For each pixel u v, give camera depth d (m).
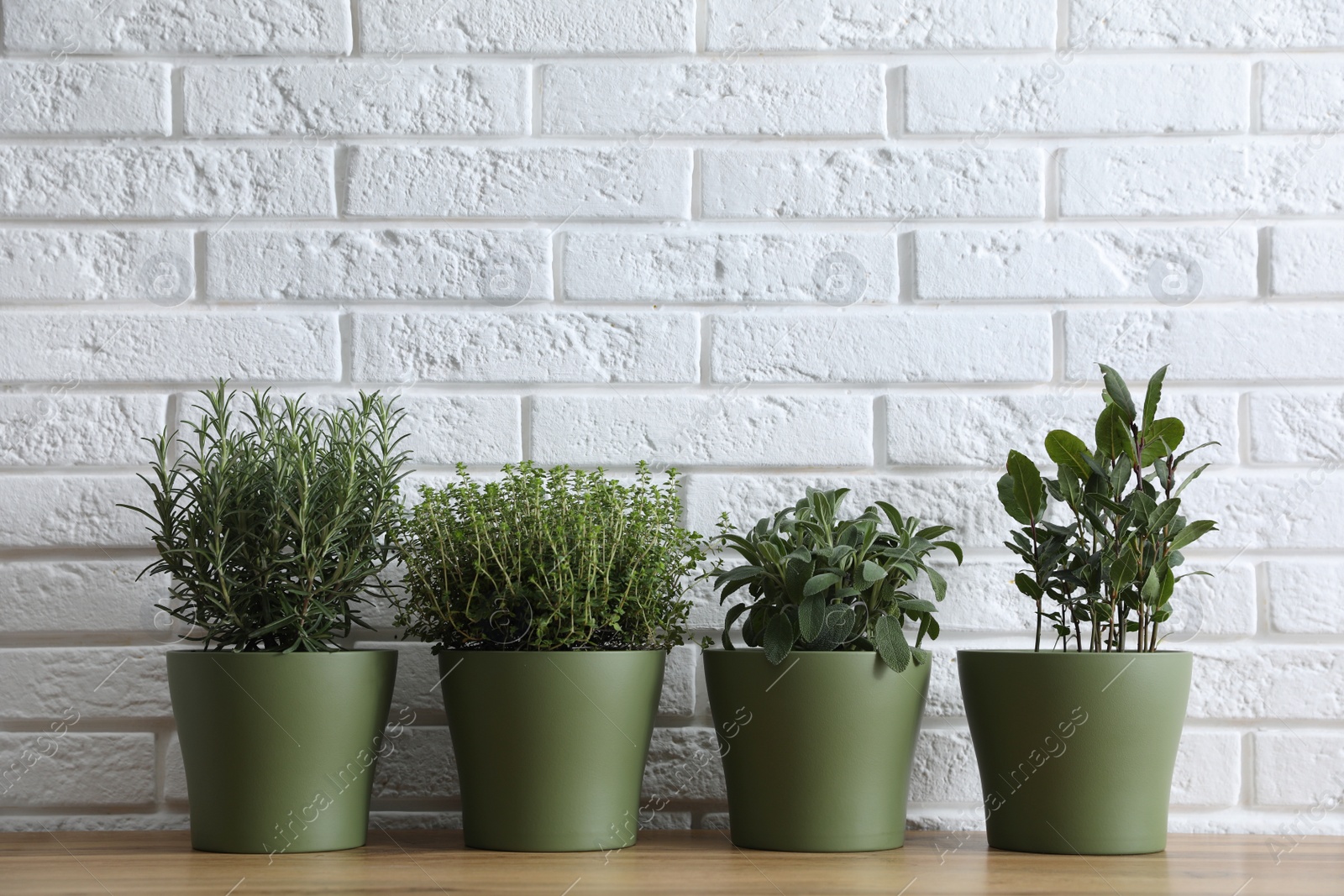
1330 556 1.21
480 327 1.23
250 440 1.06
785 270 1.24
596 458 1.22
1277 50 1.24
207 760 0.99
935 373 1.23
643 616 1.03
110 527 1.20
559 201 1.24
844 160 1.25
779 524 1.08
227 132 1.24
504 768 0.99
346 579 1.00
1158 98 1.23
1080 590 1.21
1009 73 1.24
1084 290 1.24
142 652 1.19
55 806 1.17
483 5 1.25
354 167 1.24
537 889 0.84
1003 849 1.03
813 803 1.00
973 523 1.22
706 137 1.25
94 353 1.22
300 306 1.23
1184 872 0.93
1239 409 1.22
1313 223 1.24
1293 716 1.19
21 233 1.23
